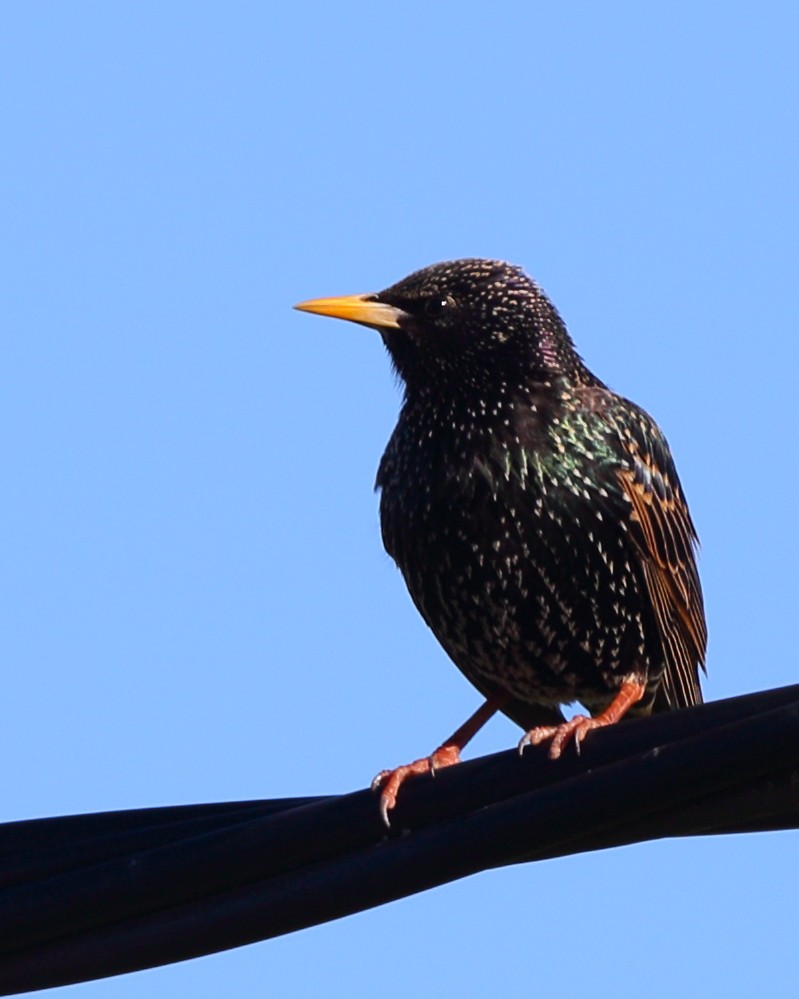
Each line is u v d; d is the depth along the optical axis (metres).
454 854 7.17
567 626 10.91
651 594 10.97
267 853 7.38
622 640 11.02
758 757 6.62
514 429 10.80
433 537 10.87
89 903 7.46
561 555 10.75
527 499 10.72
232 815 7.54
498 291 11.21
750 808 6.86
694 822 7.00
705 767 6.71
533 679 11.28
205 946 7.44
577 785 6.96
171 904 7.48
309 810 7.38
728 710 6.83
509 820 7.07
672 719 6.95
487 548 10.75
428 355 11.17
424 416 11.09
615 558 10.86
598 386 11.41
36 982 7.54
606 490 10.85
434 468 10.87
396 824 7.31
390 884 7.27
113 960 7.49
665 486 11.28
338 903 7.32
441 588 11.02
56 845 7.55
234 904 7.43
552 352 11.23
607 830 7.19
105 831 7.56
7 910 7.50
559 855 7.31
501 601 10.86
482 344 11.10
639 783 6.84
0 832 7.59
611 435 10.99
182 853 7.43
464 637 11.20
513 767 7.19
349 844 7.37
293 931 7.40
